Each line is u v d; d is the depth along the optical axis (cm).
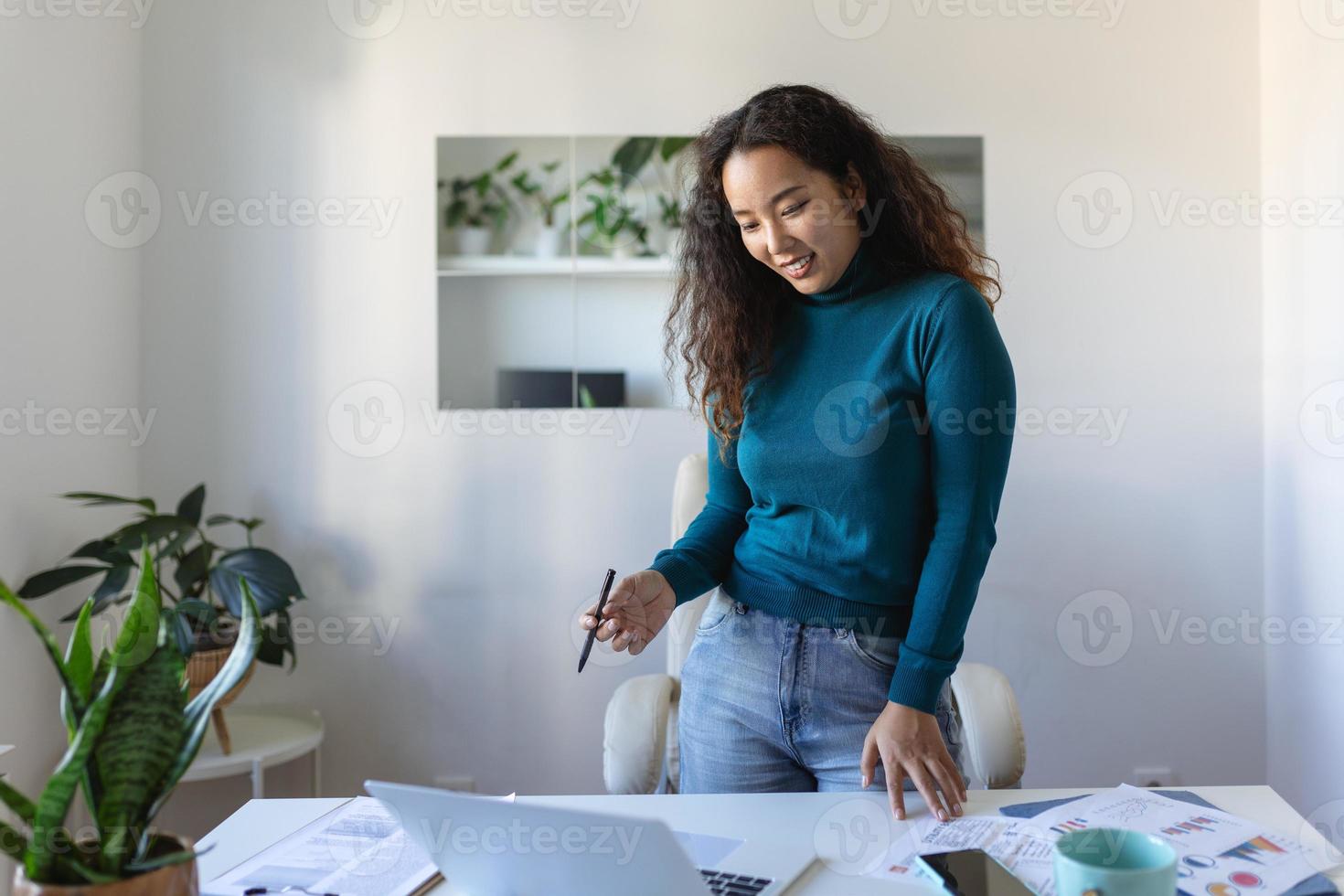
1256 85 246
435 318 246
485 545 247
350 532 246
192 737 80
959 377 119
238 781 246
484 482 247
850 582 125
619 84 245
